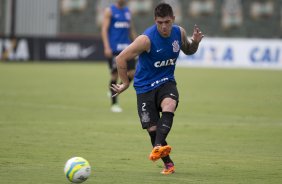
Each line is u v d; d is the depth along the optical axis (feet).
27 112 151.53
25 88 212.23
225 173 84.69
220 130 127.24
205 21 408.05
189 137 118.01
